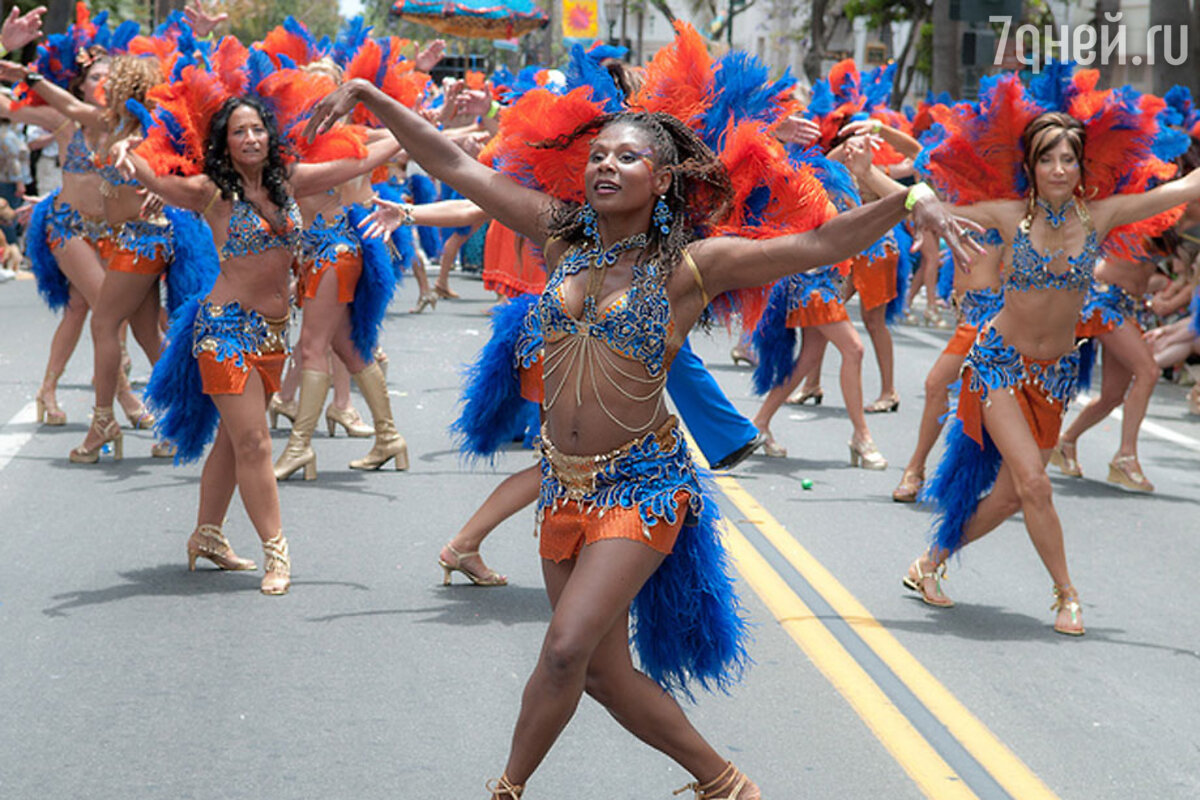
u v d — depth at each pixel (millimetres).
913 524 9445
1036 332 7223
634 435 4555
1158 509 10398
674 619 4805
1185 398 16297
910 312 22547
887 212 4379
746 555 8383
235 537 8430
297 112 7457
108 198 10438
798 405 14500
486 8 39969
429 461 10781
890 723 5746
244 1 30078
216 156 7176
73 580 7492
